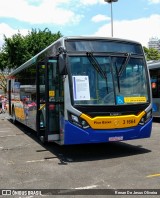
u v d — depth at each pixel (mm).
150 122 5371
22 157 5465
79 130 4895
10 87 11594
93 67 5082
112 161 4910
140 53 5477
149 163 4688
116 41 5312
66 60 5000
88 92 4996
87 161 4984
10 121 12102
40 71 6352
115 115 5020
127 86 5203
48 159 5234
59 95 5266
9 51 21672
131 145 6199
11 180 4090
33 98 7207
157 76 10117
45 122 5613
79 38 5148
